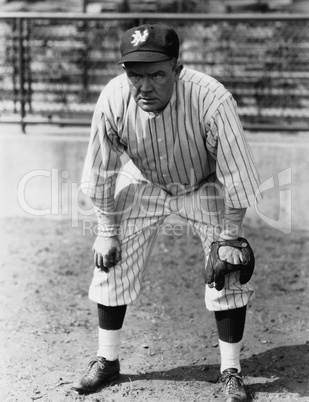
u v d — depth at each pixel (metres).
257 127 7.18
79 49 7.89
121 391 4.05
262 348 4.61
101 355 4.11
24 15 7.14
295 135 7.42
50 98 7.82
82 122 7.29
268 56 7.49
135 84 3.47
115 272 3.97
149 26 3.45
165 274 5.97
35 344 4.64
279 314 5.17
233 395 3.86
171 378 4.21
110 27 7.88
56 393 4.02
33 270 6.00
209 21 6.93
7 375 4.22
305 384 4.14
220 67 7.64
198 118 3.64
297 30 7.42
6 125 7.75
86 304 5.35
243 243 3.80
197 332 4.86
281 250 6.55
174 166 3.82
